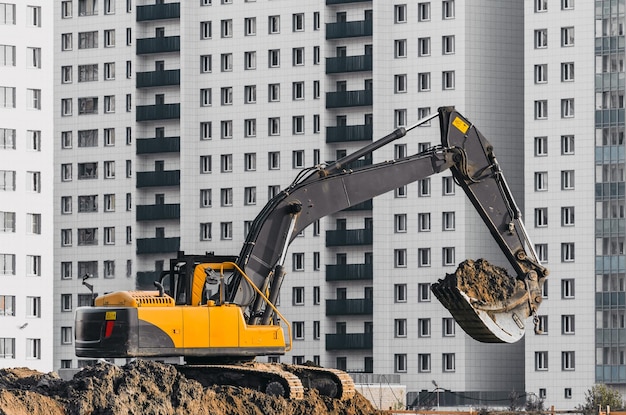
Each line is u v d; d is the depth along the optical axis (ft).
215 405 253.24
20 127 629.92
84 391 240.12
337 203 263.70
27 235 628.28
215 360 268.82
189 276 258.37
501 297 263.70
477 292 262.88
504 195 269.85
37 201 631.15
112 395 241.35
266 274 259.60
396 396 629.92
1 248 622.54
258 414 254.47
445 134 269.64
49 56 637.30
